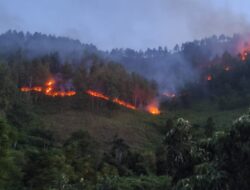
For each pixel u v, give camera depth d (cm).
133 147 8244
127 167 6012
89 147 6362
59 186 3769
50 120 9775
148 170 5684
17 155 4478
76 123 9862
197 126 8519
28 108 9750
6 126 3700
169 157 1909
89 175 4766
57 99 11900
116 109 11831
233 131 1407
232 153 1388
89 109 11375
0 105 8475
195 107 14425
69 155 5000
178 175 1834
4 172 3622
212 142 1520
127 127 10188
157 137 9644
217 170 1382
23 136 6794
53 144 7038
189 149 1861
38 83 12619
